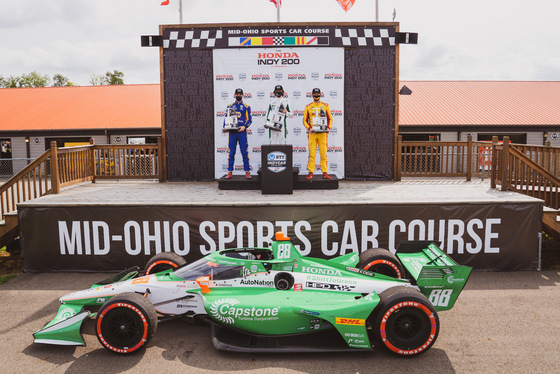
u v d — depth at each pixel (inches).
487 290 301.9
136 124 933.8
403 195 370.9
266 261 236.5
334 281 235.0
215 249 341.4
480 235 341.4
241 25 453.1
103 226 343.3
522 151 406.0
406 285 232.8
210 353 220.1
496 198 351.3
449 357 211.5
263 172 382.6
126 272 268.8
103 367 206.7
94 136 954.1
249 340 224.4
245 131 420.2
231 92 459.5
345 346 216.4
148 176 475.5
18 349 225.0
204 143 465.1
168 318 236.8
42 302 288.8
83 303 235.6
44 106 1070.4
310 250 340.8
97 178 475.5
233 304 219.6
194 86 460.8
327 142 461.7
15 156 978.1
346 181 464.4
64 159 423.5
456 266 225.0
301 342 223.1
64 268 349.7
